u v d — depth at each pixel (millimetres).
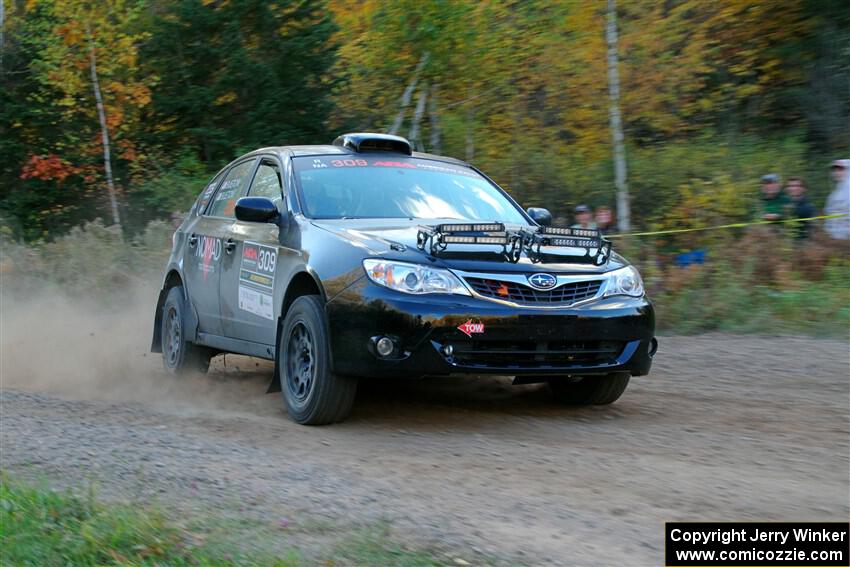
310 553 3627
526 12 16609
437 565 3488
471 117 17844
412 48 16750
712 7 17141
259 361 9320
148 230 15930
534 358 5781
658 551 3689
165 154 20891
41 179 21234
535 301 5758
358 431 5883
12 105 21422
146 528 3848
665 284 11289
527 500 4352
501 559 3566
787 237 11742
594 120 16250
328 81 20250
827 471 4820
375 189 6855
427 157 7551
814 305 10273
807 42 18906
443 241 5730
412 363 5594
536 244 5957
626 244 12398
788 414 6359
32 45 21812
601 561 3580
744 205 13609
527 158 16656
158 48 20047
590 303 5910
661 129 16609
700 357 8773
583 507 4246
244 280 6961
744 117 18906
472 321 5602
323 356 5812
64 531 3914
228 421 6270
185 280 8117
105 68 20562
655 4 15414
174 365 8227
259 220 6625
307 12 20094
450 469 4938
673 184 15469
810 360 8398
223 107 20266
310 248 6152
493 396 7066
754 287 10945
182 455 5301
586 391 6609
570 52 15938
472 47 16672
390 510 4180
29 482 4801
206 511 4215
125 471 4977
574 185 16172
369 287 5676
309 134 19828
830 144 18156
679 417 6297
